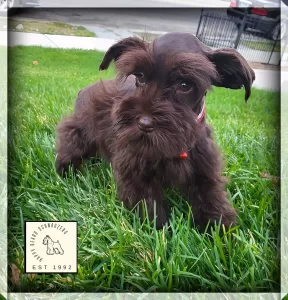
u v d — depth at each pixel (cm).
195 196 40
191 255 35
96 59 77
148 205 39
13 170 45
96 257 35
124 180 39
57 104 63
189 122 34
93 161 49
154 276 33
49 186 43
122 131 34
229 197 42
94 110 45
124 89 39
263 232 38
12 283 34
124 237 36
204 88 35
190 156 39
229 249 35
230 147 53
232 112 70
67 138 49
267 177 46
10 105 54
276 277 34
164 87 34
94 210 40
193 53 34
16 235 37
